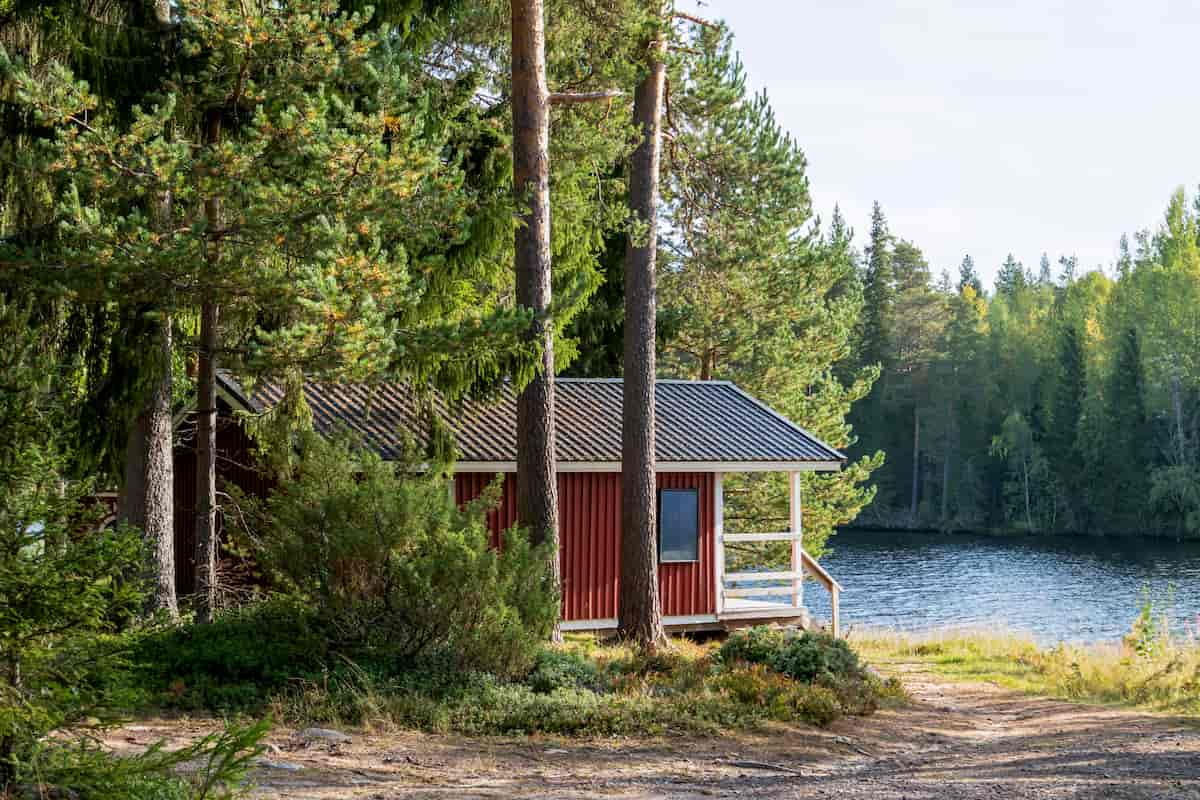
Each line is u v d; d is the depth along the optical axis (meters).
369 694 11.13
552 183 18.94
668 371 34.41
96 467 13.21
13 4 12.67
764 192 25.36
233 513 15.49
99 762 5.37
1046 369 87.00
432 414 16.47
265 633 12.40
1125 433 74.56
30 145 12.34
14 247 11.68
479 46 18.83
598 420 21.75
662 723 11.88
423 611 12.23
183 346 13.99
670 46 19.03
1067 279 131.88
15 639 5.26
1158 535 72.62
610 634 20.50
